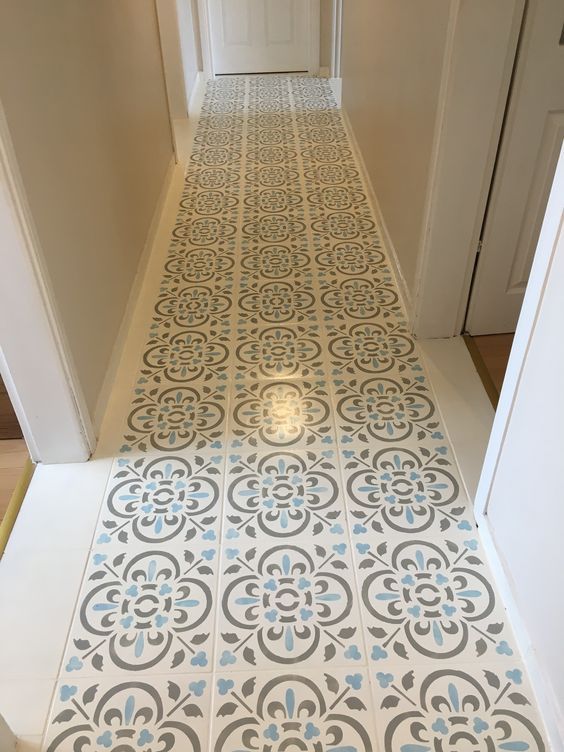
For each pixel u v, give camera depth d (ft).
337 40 14.20
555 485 3.62
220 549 4.93
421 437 5.82
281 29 14.92
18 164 4.25
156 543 4.99
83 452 5.62
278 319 7.38
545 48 5.24
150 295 7.86
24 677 4.21
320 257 8.53
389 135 8.42
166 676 4.19
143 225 8.40
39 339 4.81
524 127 5.65
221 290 7.92
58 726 3.97
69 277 5.32
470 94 5.42
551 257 3.55
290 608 4.54
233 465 5.60
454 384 6.40
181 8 12.85
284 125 12.84
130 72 7.92
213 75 15.55
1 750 3.70
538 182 6.01
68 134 5.41
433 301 6.73
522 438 4.09
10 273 4.44
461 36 5.13
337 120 13.03
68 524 5.15
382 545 4.93
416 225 6.88
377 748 3.83
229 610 4.54
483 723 3.92
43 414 5.29
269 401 6.25
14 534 5.08
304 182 10.55
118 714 4.02
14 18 4.30
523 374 4.02
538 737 3.86
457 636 4.36
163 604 4.59
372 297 7.70
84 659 4.30
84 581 4.75
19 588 4.72
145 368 6.70
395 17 7.82
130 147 7.79
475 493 5.32
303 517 5.15
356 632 4.40
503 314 6.92
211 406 6.21
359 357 6.77
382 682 4.13
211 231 9.21
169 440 5.86
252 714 4.00
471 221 6.18
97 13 6.51
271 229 9.23
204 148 11.90
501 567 4.56
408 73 7.16
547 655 3.86
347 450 5.72
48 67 4.96
